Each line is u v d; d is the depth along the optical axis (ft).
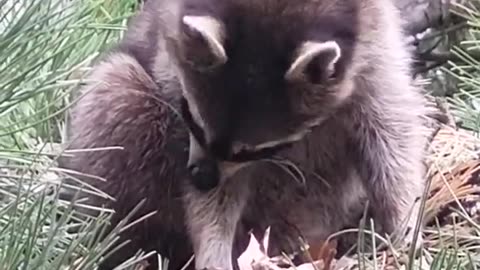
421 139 24.84
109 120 24.07
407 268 19.90
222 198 23.49
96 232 20.48
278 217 24.47
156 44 24.38
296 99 21.29
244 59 20.97
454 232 20.58
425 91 30.35
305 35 21.02
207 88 21.29
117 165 24.00
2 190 20.56
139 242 24.38
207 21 20.84
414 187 24.38
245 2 21.12
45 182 20.98
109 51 26.12
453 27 34.53
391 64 23.89
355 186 24.71
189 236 24.13
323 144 23.79
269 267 21.77
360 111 23.86
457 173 25.77
